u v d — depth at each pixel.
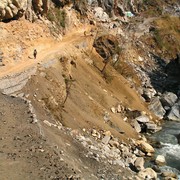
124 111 59.91
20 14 57.81
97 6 95.94
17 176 23.02
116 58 76.25
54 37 65.50
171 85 80.56
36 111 38.50
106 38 76.00
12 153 25.70
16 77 42.00
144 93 72.06
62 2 74.38
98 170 33.19
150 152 47.53
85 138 41.06
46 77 48.19
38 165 24.72
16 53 51.06
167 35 102.62
